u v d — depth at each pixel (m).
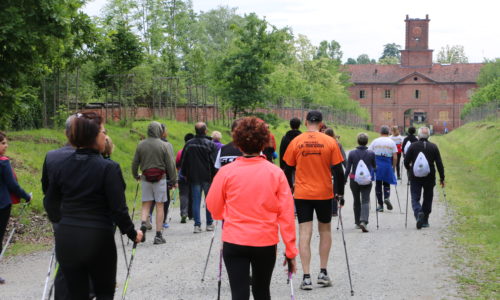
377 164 13.92
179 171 12.16
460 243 9.89
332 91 79.06
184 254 9.12
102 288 4.59
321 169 7.10
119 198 4.47
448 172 25.75
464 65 113.62
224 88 28.08
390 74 115.12
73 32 11.73
